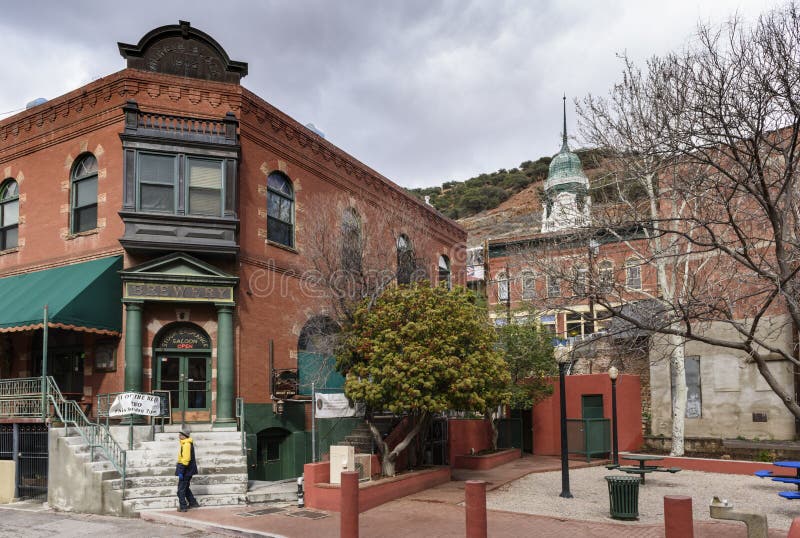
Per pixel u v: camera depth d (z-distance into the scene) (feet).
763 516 26.96
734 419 73.10
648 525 40.42
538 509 46.29
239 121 63.21
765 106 31.19
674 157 36.91
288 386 63.31
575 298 44.34
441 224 101.71
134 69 60.90
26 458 52.44
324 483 46.78
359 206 79.36
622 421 78.79
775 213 31.99
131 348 56.24
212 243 58.95
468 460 69.62
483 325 56.80
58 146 65.16
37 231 65.31
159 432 55.36
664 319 39.63
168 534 39.52
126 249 57.57
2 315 56.29
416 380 48.08
